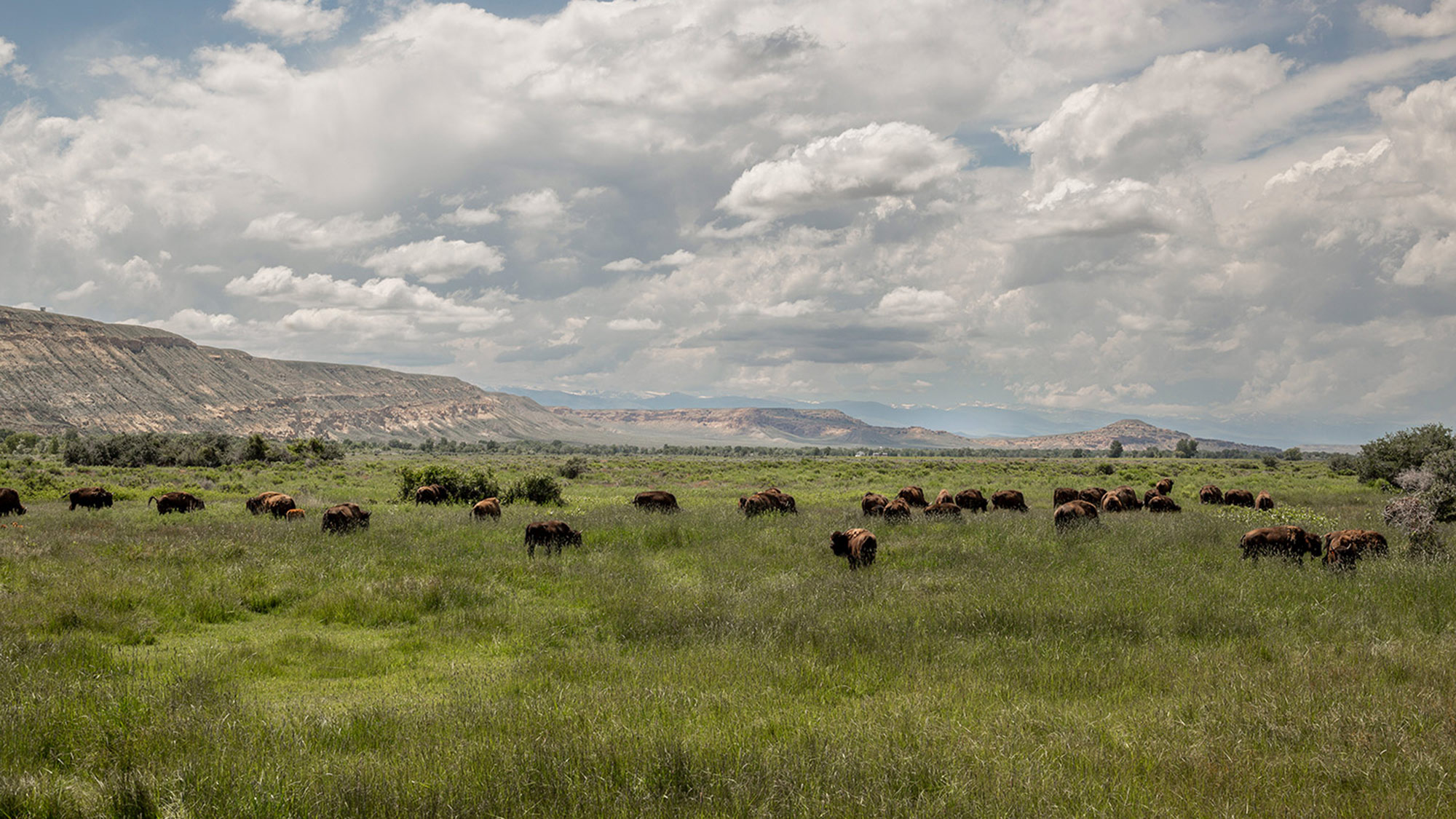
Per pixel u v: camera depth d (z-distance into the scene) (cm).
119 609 1150
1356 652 894
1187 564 1451
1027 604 1121
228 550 1589
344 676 912
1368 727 656
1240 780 559
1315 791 546
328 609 1199
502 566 1527
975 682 808
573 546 1758
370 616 1180
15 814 506
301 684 872
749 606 1151
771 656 915
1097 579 1324
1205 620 1052
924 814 495
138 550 1556
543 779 550
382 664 945
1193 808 516
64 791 543
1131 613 1080
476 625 1133
